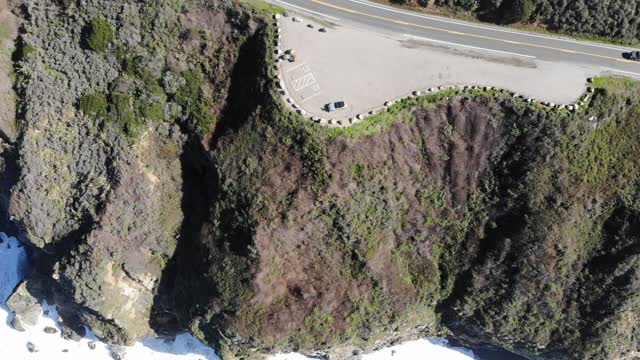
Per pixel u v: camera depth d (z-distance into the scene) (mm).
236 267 43188
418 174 42688
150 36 41062
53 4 41250
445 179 42969
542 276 43062
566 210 41000
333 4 40250
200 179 45812
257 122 40312
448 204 44000
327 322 44688
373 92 39844
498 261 44188
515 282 44094
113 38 41156
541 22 40375
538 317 45125
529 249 42531
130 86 42656
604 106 39406
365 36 40156
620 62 40688
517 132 40281
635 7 38969
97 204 44969
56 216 46625
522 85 40031
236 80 41719
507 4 39094
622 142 40031
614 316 43188
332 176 40031
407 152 41562
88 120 43812
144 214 45531
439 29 40438
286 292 44125
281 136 39969
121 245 45969
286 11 39969
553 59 40531
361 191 41469
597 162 40250
